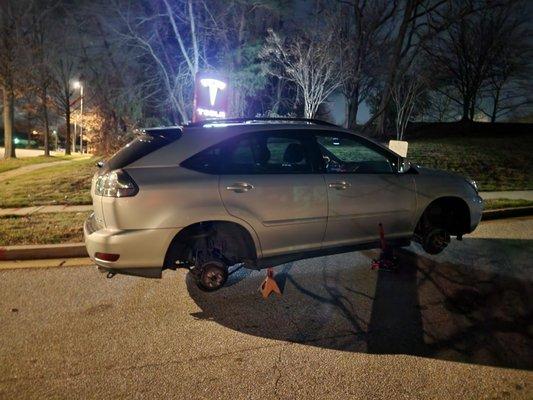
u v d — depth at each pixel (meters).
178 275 4.85
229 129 4.11
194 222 3.79
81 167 17.80
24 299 4.17
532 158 17.66
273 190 4.10
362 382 2.90
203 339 3.46
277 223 4.16
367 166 5.03
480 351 3.30
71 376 2.93
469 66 34.22
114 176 3.65
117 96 19.86
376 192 4.69
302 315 3.90
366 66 22.56
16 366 3.04
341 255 5.63
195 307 4.04
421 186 5.01
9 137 28.03
